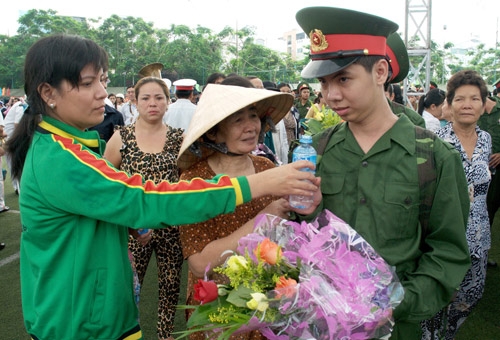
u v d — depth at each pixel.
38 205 1.33
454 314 2.48
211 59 42.38
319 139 1.62
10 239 4.97
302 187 1.38
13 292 3.62
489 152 2.62
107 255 1.40
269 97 1.65
